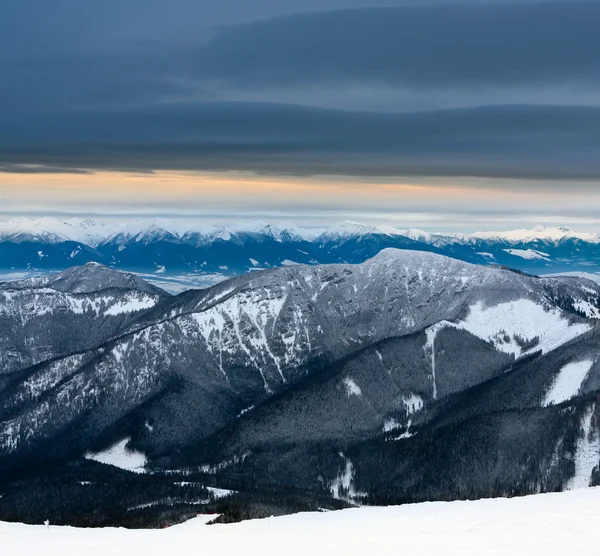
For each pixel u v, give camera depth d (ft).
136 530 219.41
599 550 171.63
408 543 183.62
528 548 174.50
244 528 214.07
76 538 203.62
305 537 195.52
